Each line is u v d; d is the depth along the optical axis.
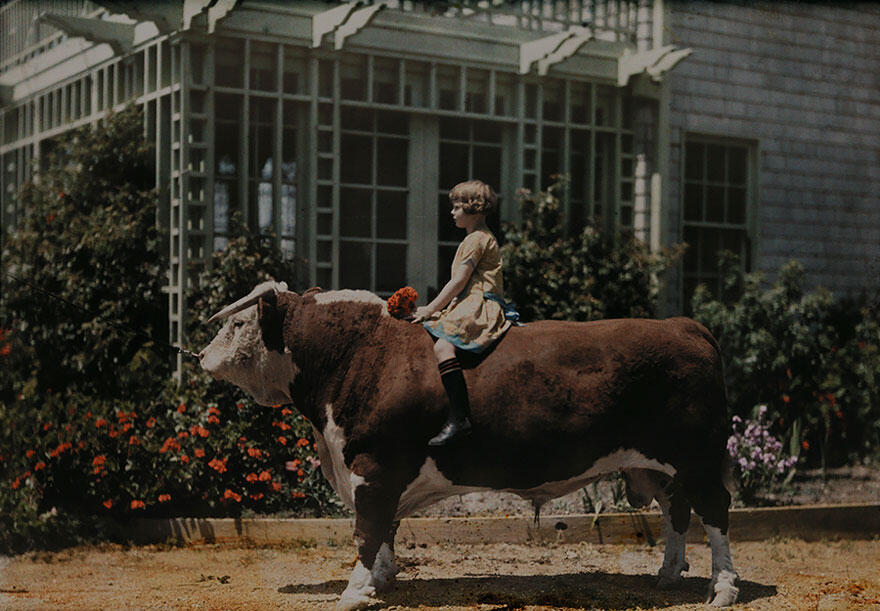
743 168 11.73
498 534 7.14
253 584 5.88
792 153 11.88
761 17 11.67
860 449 10.26
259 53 9.13
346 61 9.48
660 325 5.66
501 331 5.46
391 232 9.74
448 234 10.03
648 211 10.84
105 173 9.33
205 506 7.54
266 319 5.48
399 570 6.21
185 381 8.31
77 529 7.09
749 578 6.28
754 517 7.54
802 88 11.95
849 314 11.09
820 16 12.05
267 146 9.21
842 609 5.50
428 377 5.31
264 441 7.76
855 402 10.27
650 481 5.91
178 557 6.65
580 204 10.68
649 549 7.09
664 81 10.82
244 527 7.10
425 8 9.71
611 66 10.62
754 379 9.90
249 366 5.56
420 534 7.07
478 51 9.91
